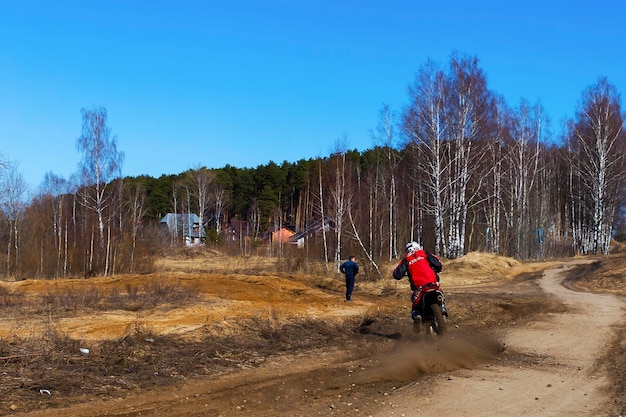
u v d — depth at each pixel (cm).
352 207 4200
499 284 3212
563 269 3734
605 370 1034
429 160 4416
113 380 889
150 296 1828
